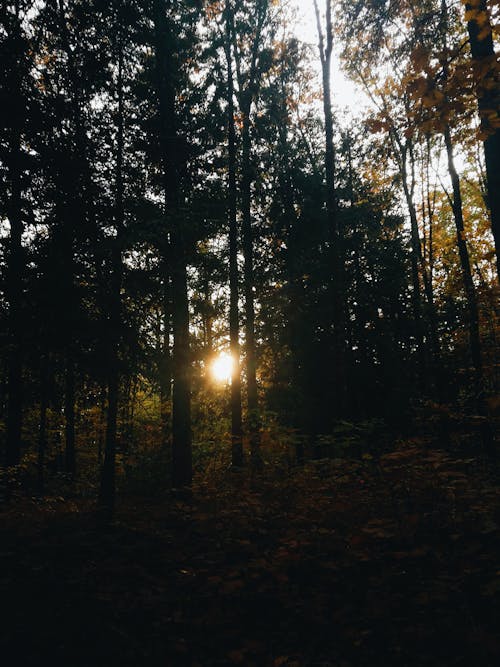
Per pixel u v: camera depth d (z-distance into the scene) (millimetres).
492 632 3994
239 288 13969
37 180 8805
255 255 16297
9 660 4008
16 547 6133
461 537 5348
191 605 4875
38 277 8367
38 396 10758
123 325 8516
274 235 17156
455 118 5250
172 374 9711
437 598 4379
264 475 8727
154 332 9172
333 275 14195
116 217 8914
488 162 5859
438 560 4969
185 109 11422
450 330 18391
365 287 19188
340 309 13828
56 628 4449
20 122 8602
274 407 17609
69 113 9172
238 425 12805
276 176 17516
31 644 4219
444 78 5035
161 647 4246
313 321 17141
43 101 8961
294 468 9164
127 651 4168
